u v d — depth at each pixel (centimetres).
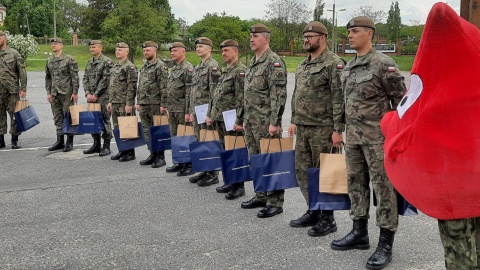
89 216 468
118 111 730
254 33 463
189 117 641
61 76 791
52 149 813
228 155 503
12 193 548
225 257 365
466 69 194
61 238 408
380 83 341
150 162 707
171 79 674
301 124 415
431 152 201
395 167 220
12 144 827
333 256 365
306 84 409
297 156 432
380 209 346
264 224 443
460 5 618
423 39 200
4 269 346
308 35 401
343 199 397
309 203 402
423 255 363
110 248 386
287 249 381
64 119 789
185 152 619
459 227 216
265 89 467
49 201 518
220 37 4550
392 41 4897
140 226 439
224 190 557
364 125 347
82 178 623
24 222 450
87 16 5906
